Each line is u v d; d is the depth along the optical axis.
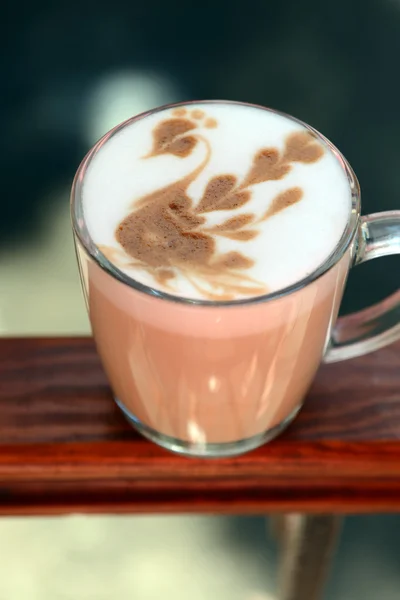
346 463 0.39
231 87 1.26
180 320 0.35
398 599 0.77
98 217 0.36
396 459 0.39
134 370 0.37
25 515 0.40
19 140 1.17
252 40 1.34
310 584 0.47
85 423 0.40
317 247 0.35
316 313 0.36
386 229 0.38
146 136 0.38
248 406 0.38
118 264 0.35
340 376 0.41
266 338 0.35
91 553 0.81
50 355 0.41
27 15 1.39
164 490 0.40
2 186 1.12
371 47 1.33
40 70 1.29
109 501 0.40
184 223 0.36
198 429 0.38
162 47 1.33
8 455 0.39
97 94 1.25
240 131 0.39
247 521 0.83
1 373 0.41
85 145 1.16
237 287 0.34
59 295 1.00
